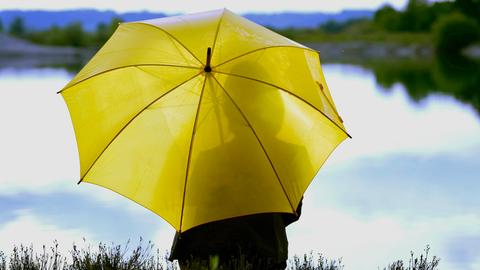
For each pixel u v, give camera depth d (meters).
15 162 12.39
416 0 72.56
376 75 33.84
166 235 7.86
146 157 3.46
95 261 5.09
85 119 3.58
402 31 72.75
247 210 3.46
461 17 58.56
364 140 14.84
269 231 3.98
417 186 10.43
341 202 9.49
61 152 13.30
